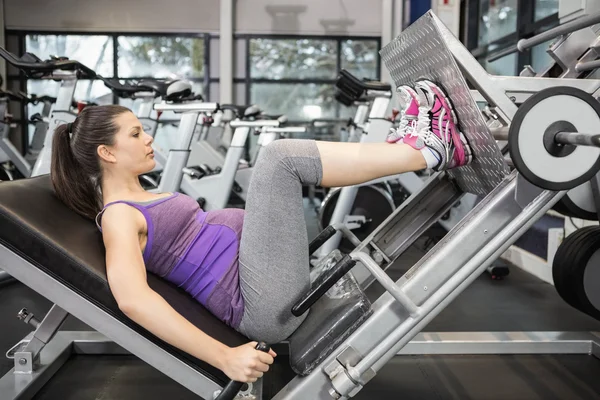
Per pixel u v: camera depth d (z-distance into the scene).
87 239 1.48
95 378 2.24
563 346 2.53
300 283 1.47
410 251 4.97
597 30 1.89
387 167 1.46
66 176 1.56
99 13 8.38
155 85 4.18
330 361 1.45
